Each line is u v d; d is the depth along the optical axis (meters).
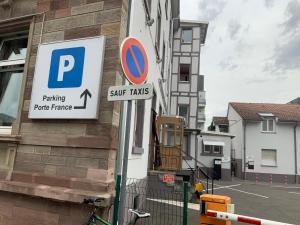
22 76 5.48
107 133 4.23
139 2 5.92
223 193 15.19
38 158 4.64
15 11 5.47
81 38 4.62
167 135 13.51
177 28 25.16
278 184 25.16
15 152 4.81
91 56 4.48
